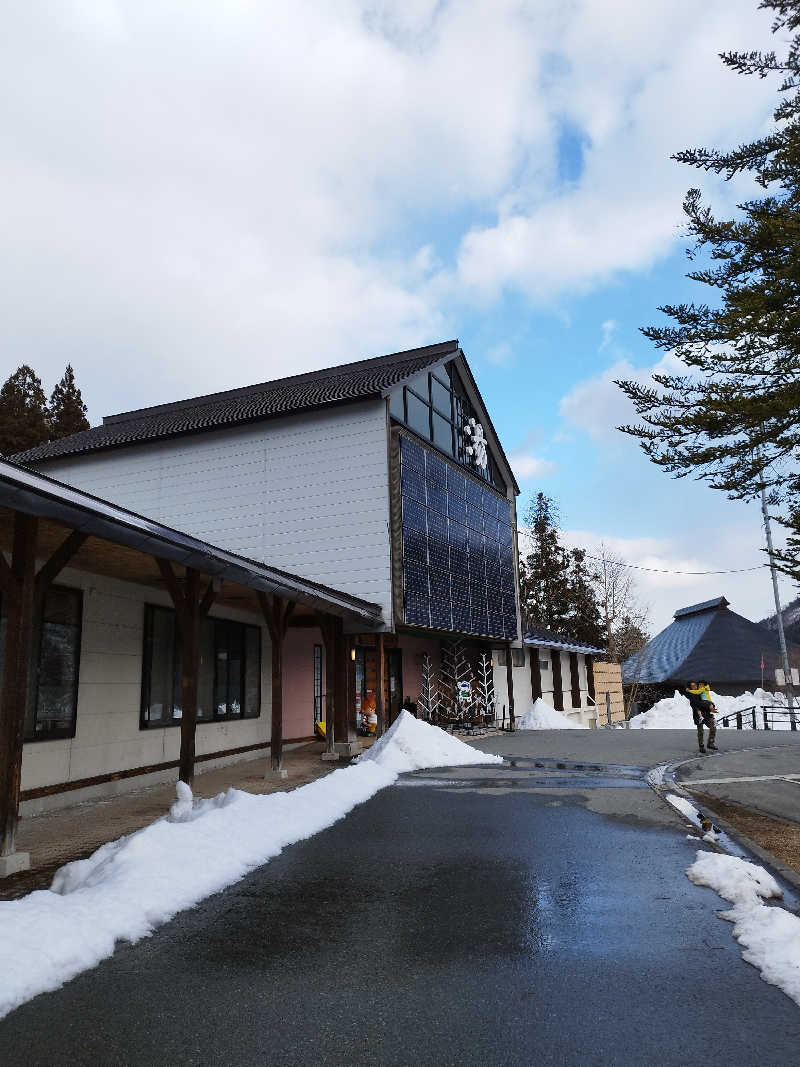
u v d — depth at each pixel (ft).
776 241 18.51
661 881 17.25
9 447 105.60
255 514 55.11
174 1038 9.71
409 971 11.98
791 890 16.53
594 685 109.60
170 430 58.54
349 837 22.26
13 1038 9.68
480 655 77.20
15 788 18.56
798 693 116.47
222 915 14.90
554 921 14.44
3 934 11.85
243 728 45.60
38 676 28.63
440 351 66.03
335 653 46.96
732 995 10.96
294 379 70.69
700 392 20.17
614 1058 9.14
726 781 35.19
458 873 18.11
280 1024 10.12
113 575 33.19
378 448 52.19
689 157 18.99
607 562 130.62
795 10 17.56
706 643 134.00
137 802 29.96
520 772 38.27
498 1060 9.11
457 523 62.85
